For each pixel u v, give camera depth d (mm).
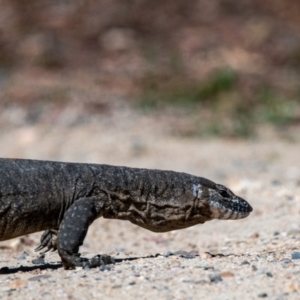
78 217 7965
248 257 8570
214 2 29344
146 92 23969
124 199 8266
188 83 24484
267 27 27828
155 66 25531
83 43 26891
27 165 8023
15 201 7863
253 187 13648
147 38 27328
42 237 8875
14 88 24109
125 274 7664
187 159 18219
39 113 22594
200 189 8570
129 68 25469
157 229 8555
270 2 29531
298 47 26719
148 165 17422
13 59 26062
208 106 23125
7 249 10305
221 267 7891
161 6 28953
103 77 24953
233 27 27969
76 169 8148
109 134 20875
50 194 7984
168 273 7668
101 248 10516
